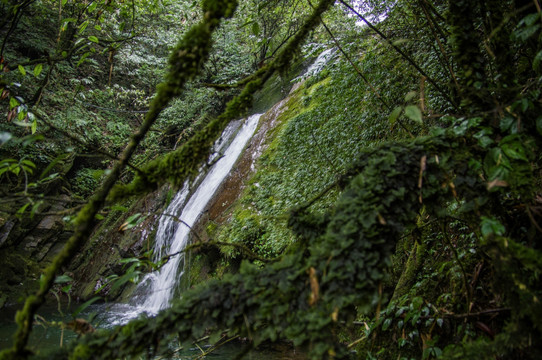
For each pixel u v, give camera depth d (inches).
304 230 57.8
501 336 51.1
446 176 52.6
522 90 65.1
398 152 53.5
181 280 210.2
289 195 189.5
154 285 229.1
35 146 285.6
